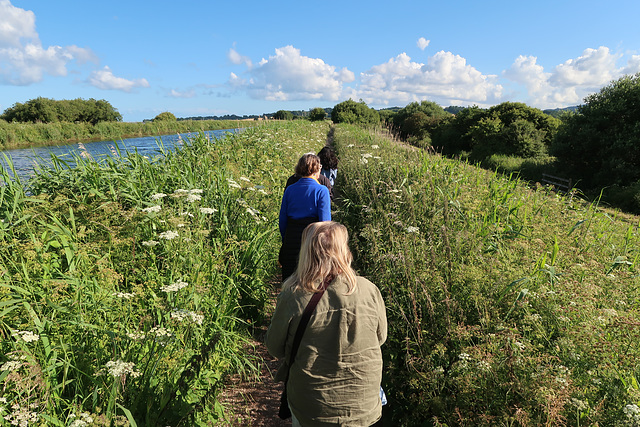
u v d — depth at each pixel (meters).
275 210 6.13
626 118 22.23
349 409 1.63
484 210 5.78
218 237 4.56
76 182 4.61
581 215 6.39
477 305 3.06
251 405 3.03
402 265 3.58
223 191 5.34
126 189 4.66
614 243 5.66
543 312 3.07
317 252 1.72
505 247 4.48
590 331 2.63
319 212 3.74
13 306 2.34
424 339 2.99
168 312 2.72
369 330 1.70
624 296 3.56
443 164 7.99
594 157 23.45
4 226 3.36
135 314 2.92
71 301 2.61
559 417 2.04
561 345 2.63
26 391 1.92
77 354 2.33
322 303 1.65
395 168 7.33
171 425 2.26
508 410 2.24
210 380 2.82
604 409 2.15
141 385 2.32
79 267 3.14
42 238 3.23
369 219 5.58
